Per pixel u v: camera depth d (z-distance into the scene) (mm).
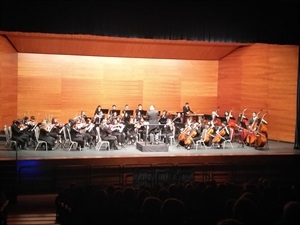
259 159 13586
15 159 11844
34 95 18766
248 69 18516
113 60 19500
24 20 11914
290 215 5055
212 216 6723
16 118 18484
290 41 13711
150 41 17484
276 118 17203
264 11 13367
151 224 6109
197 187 8531
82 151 13828
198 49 18953
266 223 6266
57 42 17469
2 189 11453
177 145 15359
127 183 12789
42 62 18781
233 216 5660
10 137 14055
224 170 13289
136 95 19844
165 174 12914
